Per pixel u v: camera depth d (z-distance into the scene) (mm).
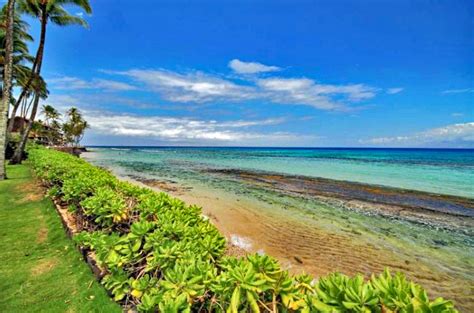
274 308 1681
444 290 4723
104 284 3031
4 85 12266
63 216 5617
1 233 5246
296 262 5680
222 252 2572
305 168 28984
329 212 9859
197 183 17156
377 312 1372
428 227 8203
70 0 15656
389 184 16828
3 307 2918
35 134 50344
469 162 40719
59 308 2883
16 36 20531
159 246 2430
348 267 5504
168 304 1738
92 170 7711
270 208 10312
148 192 4625
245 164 35312
